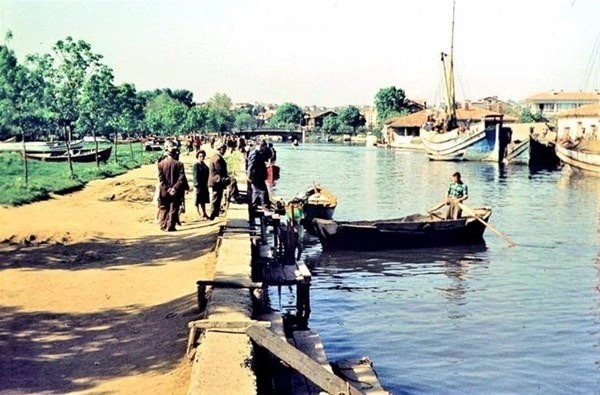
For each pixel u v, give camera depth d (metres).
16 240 19.25
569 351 14.26
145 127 128.50
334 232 25.09
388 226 25.69
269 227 27.50
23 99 34.97
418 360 13.71
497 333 15.48
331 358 13.78
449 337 15.14
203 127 146.88
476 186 55.03
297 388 9.45
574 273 22.17
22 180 34.34
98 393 8.40
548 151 82.31
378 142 148.25
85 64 41.31
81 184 36.72
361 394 8.58
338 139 172.88
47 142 71.00
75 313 12.02
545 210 39.41
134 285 14.19
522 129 109.75
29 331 10.97
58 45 40.72
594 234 30.41
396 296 18.95
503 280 21.11
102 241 19.61
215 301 11.06
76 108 43.34
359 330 15.63
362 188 51.62
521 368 13.28
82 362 9.52
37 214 24.86
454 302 18.25
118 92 53.94
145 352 9.88
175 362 9.41
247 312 10.51
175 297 13.05
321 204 27.89
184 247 18.61
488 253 25.70
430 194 47.66
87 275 15.16
